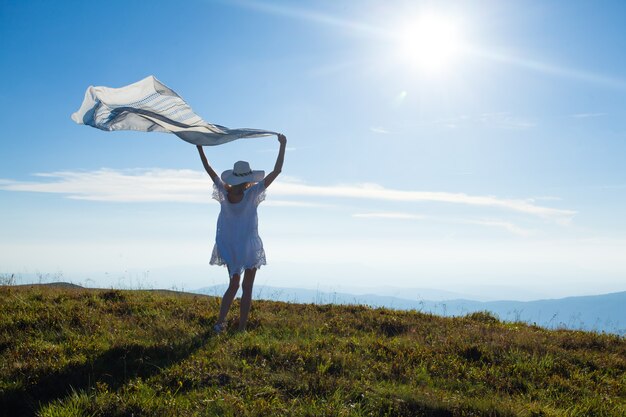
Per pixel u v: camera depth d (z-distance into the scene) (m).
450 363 8.45
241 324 9.54
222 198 9.34
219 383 6.81
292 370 7.36
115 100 9.59
